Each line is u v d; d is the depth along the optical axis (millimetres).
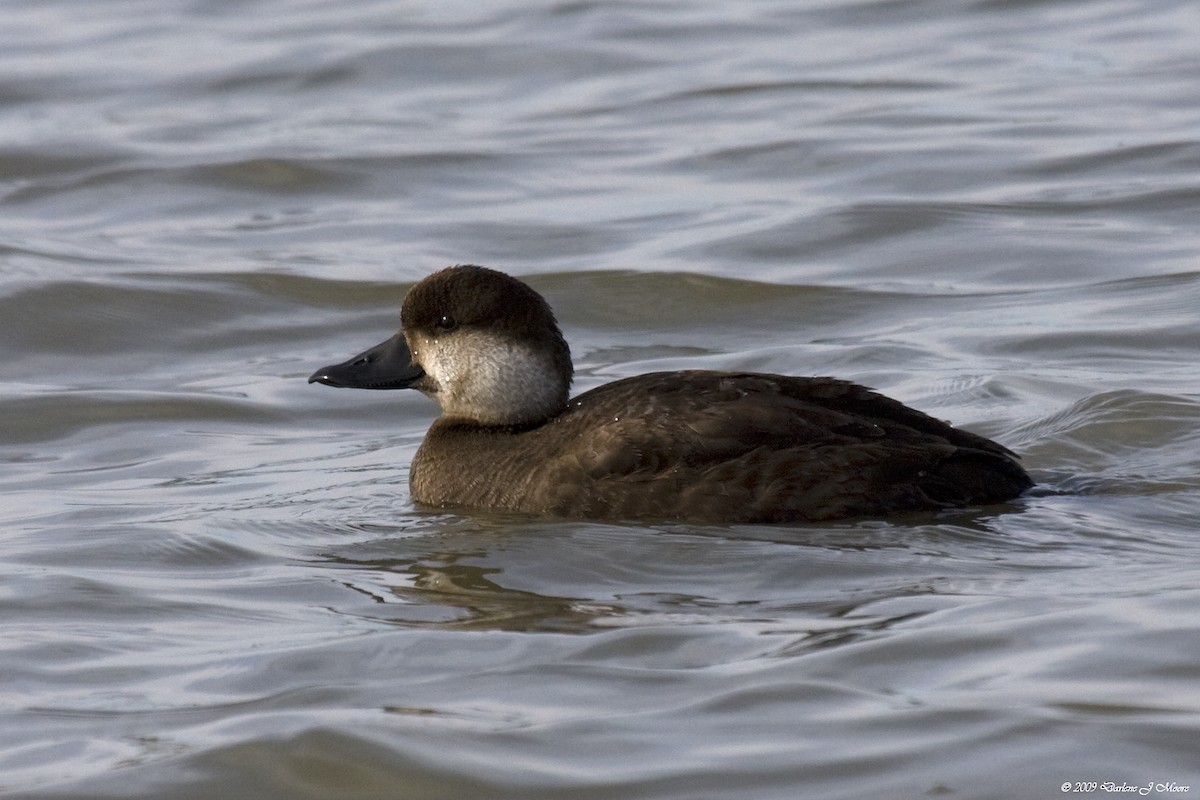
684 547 9734
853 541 9695
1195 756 6770
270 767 7066
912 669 7730
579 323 16172
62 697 7953
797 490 10078
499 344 11234
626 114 22312
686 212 18672
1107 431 11922
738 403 10438
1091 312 15250
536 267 17266
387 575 9688
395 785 6902
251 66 24609
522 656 8156
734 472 10156
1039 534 9734
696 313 16188
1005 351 14453
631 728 7258
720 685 7652
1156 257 16656
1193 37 24250
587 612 8828
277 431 13688
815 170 19828
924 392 13391
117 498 11797
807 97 22516
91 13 27938
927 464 10164
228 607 9234
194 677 8125
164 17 27547
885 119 21359
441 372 11383
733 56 24531
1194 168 19109
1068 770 6699
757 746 7039
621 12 26500
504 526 10344
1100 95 21984
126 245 18344
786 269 17000
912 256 17203
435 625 8711
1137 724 7035
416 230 18594
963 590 8836
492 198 19531
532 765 6965
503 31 25891
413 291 11484
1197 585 8672
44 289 16641
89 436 13562
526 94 23406
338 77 24219
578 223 18500
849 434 10273
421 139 21484
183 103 23312
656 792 6730
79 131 22016
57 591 9523
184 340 16062
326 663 8203
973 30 25297
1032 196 18609
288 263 17609
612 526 10172
